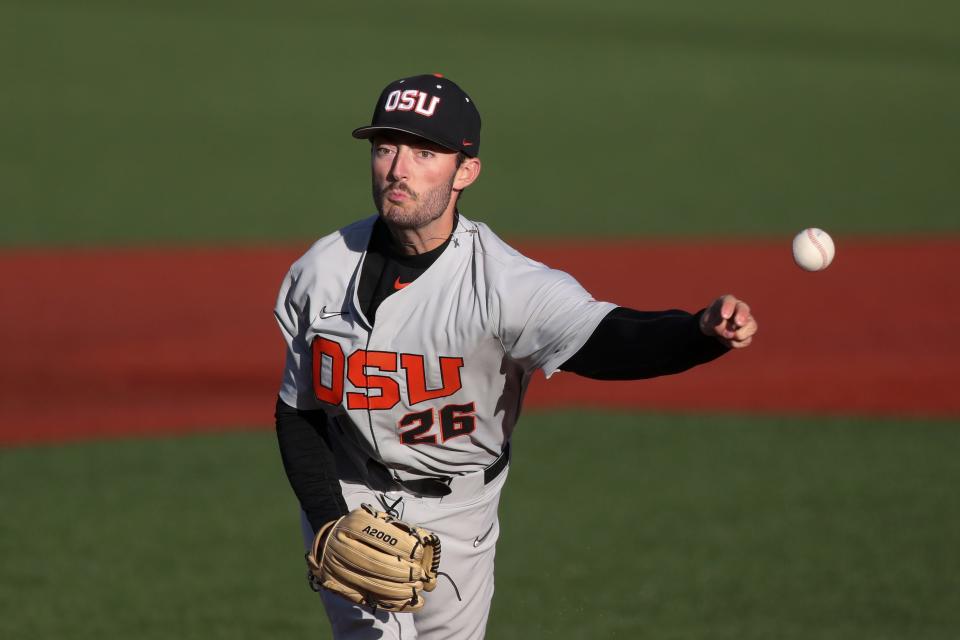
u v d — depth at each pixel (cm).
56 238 5369
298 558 2208
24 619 1897
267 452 2853
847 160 7588
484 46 11012
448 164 1156
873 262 5097
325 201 6275
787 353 3756
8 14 11088
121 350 3731
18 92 8662
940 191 6750
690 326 1011
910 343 3866
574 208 6241
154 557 2192
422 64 10162
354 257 1233
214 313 4197
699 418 3130
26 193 6222
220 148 7450
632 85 9825
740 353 3762
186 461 2772
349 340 1213
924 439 2934
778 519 2397
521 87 9575
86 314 4153
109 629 1862
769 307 4350
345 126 8150
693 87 9844
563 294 1128
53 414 3120
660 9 13638
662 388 3419
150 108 8438
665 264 5050
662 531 2330
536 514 2428
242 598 2012
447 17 12444
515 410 1270
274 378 3488
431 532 1235
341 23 11712
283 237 5500
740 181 6975
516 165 7288
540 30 12000
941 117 9000
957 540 2277
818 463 2756
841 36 12550
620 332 1070
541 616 1939
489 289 1156
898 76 10531
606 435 2984
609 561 2183
